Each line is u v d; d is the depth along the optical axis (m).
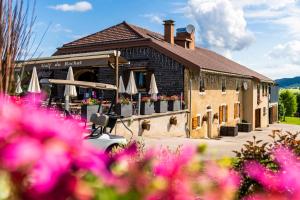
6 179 0.82
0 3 3.20
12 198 0.82
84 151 0.99
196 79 23.97
